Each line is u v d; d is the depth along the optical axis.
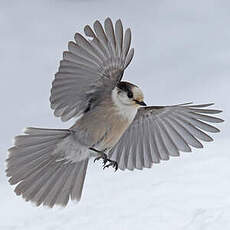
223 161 14.59
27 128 9.63
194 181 13.70
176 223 12.06
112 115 9.57
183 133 10.44
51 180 9.84
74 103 9.48
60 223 12.57
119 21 9.04
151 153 10.53
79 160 9.90
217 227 11.69
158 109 10.29
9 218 13.09
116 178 14.38
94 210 12.88
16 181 9.72
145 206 12.78
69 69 9.14
